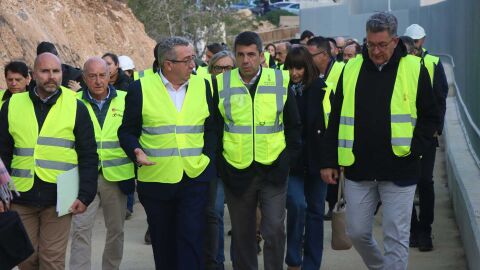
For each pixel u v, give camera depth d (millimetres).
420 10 36906
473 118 12570
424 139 7180
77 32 23906
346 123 7336
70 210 7527
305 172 8805
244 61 7910
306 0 55031
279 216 8047
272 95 8000
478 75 11586
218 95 8094
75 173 7578
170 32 39938
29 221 7570
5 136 7582
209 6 43969
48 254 7605
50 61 7500
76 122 7605
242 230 8156
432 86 7227
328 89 8852
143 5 40125
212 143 8008
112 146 9039
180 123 7840
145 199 7984
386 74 7219
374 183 7344
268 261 8164
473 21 12469
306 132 8789
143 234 11977
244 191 8008
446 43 26672
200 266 7949
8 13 18781
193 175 7844
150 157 7852
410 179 7223
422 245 10117
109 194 9023
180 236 7902
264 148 7961
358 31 47219
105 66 9203
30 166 7488
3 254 6391
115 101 9211
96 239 11719
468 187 10242
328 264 9922
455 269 9328
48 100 7559
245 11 61562
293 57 8844
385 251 7352
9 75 10148
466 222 9391
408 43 10508
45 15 22172
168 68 7824
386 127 7180
